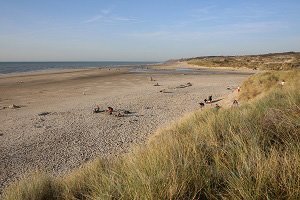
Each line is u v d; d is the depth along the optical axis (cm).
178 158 376
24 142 1471
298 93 719
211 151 403
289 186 247
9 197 455
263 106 695
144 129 1650
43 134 1616
